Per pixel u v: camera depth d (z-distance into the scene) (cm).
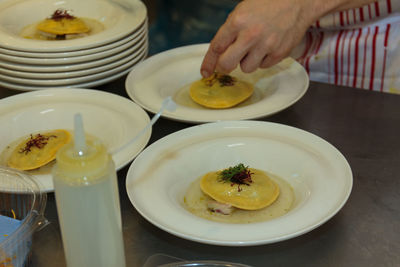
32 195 68
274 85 117
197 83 120
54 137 97
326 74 145
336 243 71
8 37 110
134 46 119
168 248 71
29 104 104
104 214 56
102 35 112
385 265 67
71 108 103
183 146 87
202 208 80
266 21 106
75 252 59
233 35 107
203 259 69
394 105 108
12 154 94
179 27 248
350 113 106
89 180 53
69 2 141
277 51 112
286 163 86
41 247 71
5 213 73
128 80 112
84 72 109
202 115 100
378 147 94
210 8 239
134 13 125
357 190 82
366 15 133
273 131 91
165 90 118
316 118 104
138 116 97
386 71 138
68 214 56
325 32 144
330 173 79
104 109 101
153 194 75
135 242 72
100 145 56
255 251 70
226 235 66
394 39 133
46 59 106
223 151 89
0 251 59
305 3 111
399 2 129
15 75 110
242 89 117
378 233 73
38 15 138
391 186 83
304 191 80
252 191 80
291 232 66
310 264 68
